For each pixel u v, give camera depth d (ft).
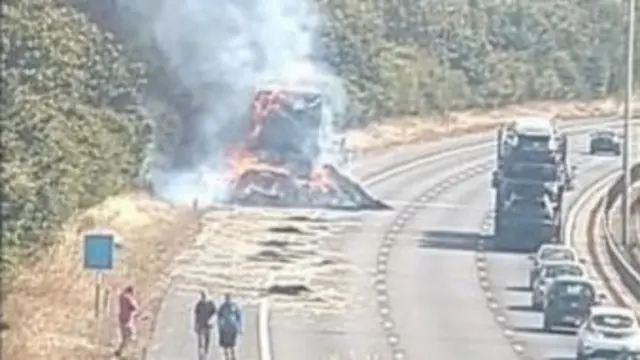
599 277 461.78
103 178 481.87
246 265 442.50
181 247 461.78
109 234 322.14
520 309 405.39
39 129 379.35
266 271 435.94
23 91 398.01
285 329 359.66
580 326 354.74
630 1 536.01
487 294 425.28
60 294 353.92
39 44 419.74
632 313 354.54
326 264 456.04
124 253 426.92
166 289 396.98
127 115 524.52
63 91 440.45
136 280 397.60
